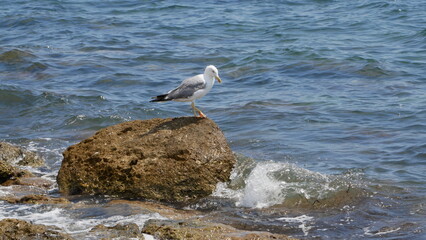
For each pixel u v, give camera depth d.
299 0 39.81
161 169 12.30
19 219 10.38
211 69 12.52
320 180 13.02
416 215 11.46
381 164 14.48
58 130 17.64
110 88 22.09
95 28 32.91
